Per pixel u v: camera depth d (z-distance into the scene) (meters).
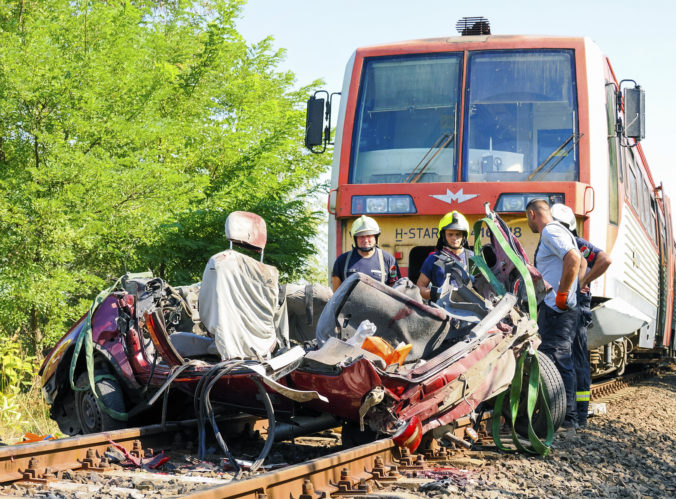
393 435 5.21
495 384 5.90
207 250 12.84
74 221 11.07
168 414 6.77
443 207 9.09
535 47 9.70
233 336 5.45
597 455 6.48
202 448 5.35
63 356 6.59
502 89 9.61
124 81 11.97
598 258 7.85
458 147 9.45
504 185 9.06
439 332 5.71
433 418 5.53
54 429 8.86
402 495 4.28
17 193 10.56
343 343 5.20
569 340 7.39
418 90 9.75
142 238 11.65
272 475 4.03
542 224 7.50
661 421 9.71
